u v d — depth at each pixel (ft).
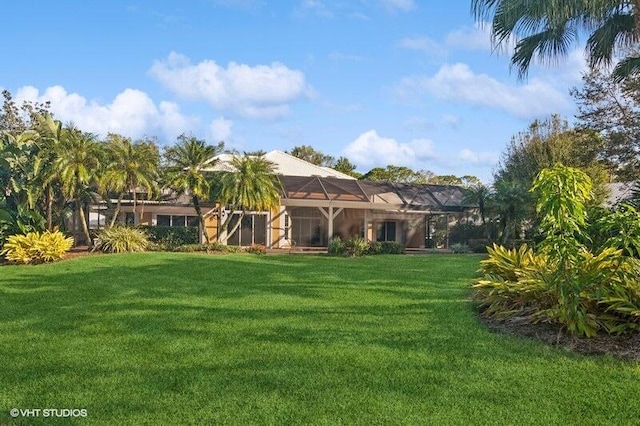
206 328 25.72
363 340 22.93
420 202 113.91
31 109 137.69
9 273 52.44
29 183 76.38
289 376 17.95
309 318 27.96
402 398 15.78
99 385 17.25
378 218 117.80
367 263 63.10
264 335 24.06
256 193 86.12
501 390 16.42
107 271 51.55
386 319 27.43
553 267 25.91
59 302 34.22
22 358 20.59
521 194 91.61
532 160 107.04
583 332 21.80
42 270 54.29
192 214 103.35
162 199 96.58
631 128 91.56
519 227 94.38
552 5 30.94
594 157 95.86
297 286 40.83
